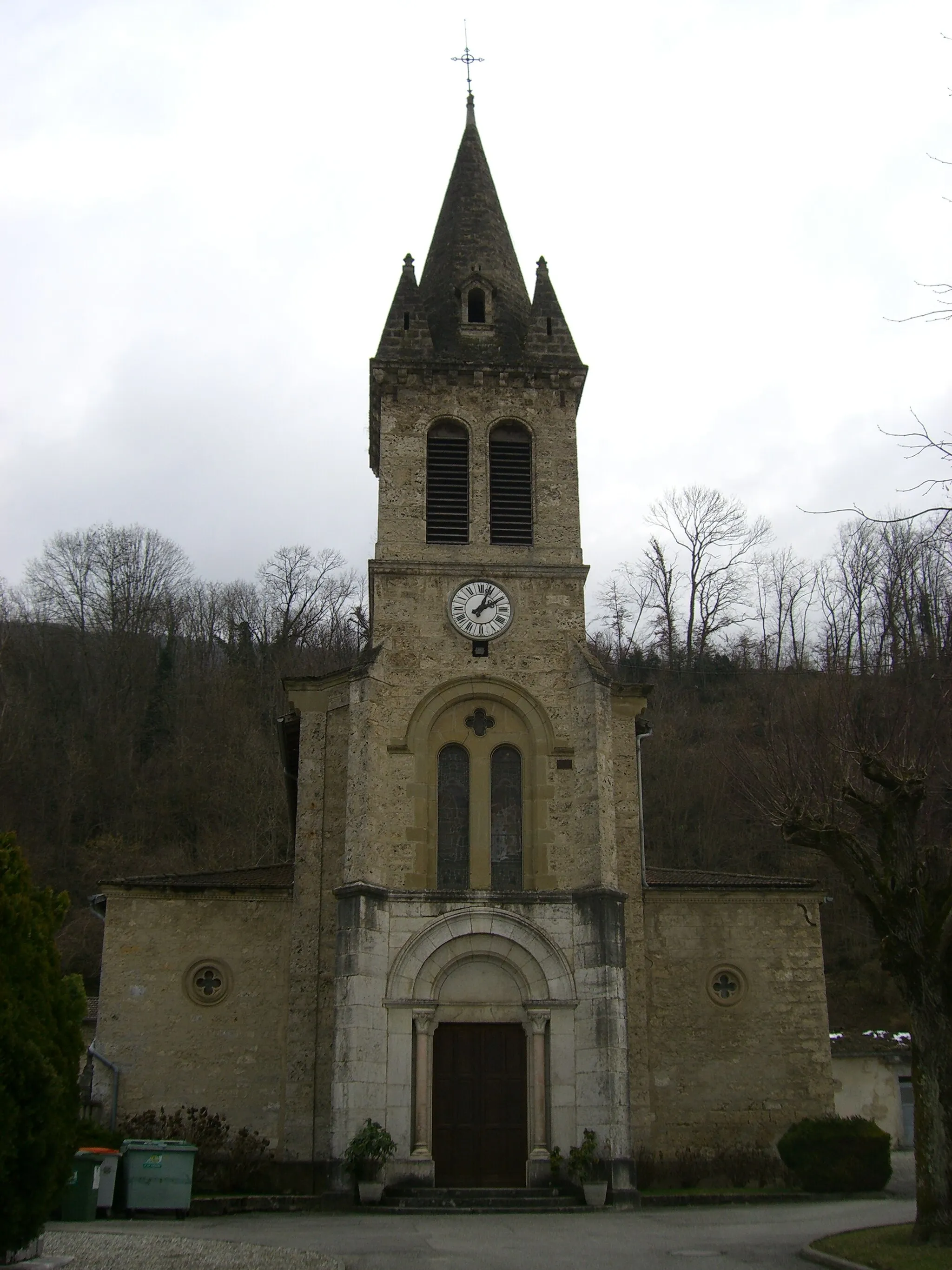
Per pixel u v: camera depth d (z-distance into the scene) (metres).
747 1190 21.17
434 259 28.14
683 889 23.88
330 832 23.14
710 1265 12.45
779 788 22.31
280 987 22.75
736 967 23.53
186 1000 22.67
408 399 25.33
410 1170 19.55
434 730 22.78
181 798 51.31
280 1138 21.58
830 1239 13.63
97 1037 22.36
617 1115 19.58
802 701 28.64
